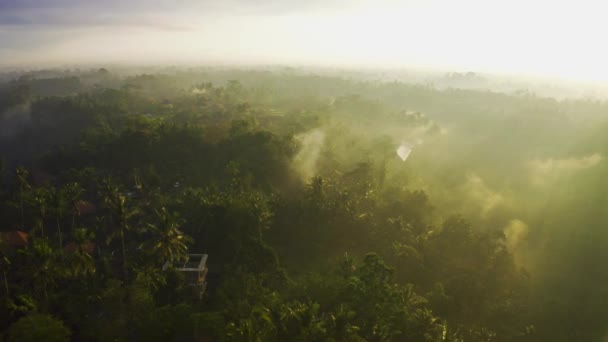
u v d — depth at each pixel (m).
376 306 46.31
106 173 98.06
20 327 42.41
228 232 68.19
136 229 73.69
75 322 48.12
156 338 44.75
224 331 44.22
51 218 77.56
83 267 53.25
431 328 48.34
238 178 85.94
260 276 56.53
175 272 54.84
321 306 48.69
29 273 52.12
